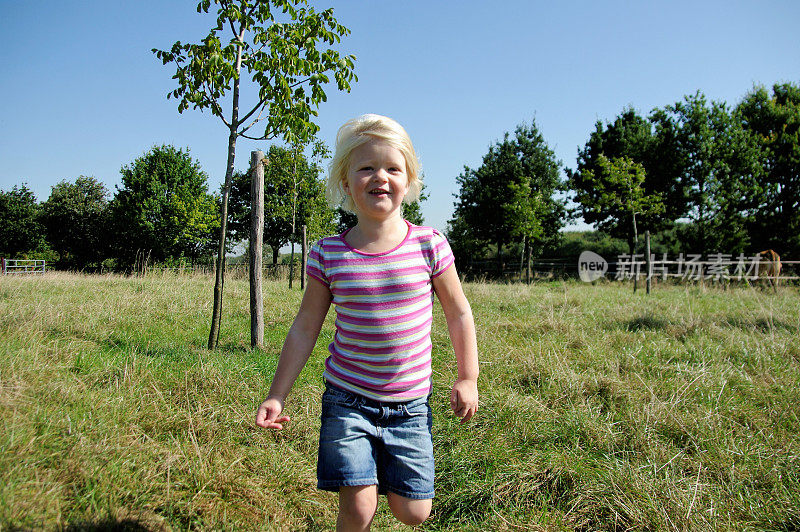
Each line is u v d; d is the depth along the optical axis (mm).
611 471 2484
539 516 2217
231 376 3666
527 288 12055
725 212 20328
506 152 24781
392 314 1575
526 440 2928
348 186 1749
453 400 1666
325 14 5086
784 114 21188
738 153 20047
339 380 1616
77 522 1749
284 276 18734
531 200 20547
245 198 35344
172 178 32094
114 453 2254
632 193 16109
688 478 2467
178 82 4887
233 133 5109
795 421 3246
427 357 1674
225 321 6332
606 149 23203
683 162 20422
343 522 1519
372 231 1657
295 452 2695
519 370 4180
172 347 4520
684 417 3166
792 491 2395
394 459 1592
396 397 1596
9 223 35344
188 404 2994
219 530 1973
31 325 4328
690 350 5102
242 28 5047
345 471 1497
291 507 2242
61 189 37812
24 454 2107
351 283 1579
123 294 7340
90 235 36656
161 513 1979
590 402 3533
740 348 5109
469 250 26562
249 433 2844
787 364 4602
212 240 34312
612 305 8656
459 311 1722
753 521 2184
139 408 2859
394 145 1620
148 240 31141
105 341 4492
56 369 3143
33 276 10156
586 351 4941
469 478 2521
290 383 1645
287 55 4887
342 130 1691
